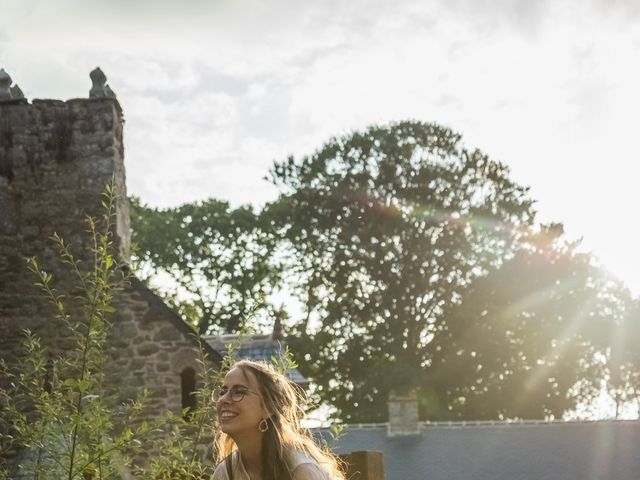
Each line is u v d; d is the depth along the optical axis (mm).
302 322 44750
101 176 18172
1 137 18281
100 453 6930
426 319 43156
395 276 42500
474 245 43656
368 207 43125
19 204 18094
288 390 4418
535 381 43344
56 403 8086
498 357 42500
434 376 41531
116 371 17438
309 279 43906
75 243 17984
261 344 21516
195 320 9297
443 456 29719
